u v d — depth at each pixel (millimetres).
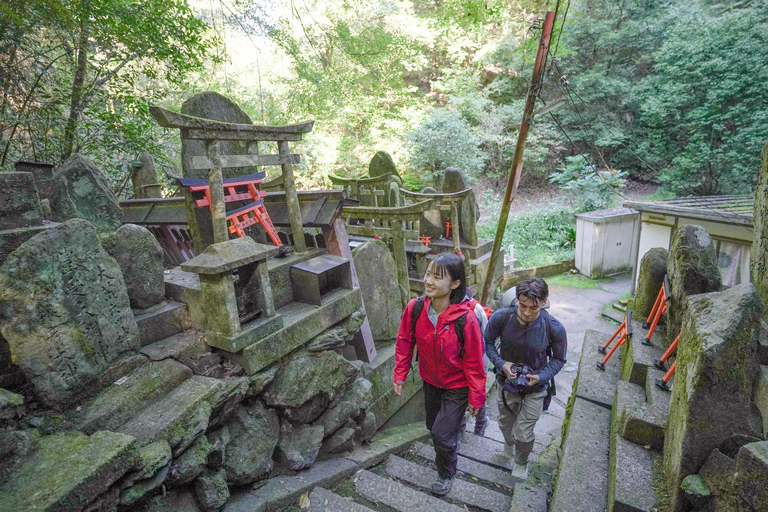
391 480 2809
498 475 3170
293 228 3371
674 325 2990
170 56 5535
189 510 2023
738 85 11156
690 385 1854
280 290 3102
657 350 3160
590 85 17531
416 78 20156
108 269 2158
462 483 2891
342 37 9141
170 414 2025
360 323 3434
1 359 1913
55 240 1929
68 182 2352
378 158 8164
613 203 14391
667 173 14211
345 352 3959
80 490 1482
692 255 2848
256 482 2494
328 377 2930
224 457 2303
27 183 2031
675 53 12602
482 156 16188
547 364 2830
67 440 1692
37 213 2080
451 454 2623
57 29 4543
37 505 1378
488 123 17016
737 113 11516
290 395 2664
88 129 5453
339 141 14695
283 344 2693
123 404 2029
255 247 2580
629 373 3109
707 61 11844
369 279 4074
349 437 3090
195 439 2094
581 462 2529
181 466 1987
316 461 2943
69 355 1968
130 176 6289
